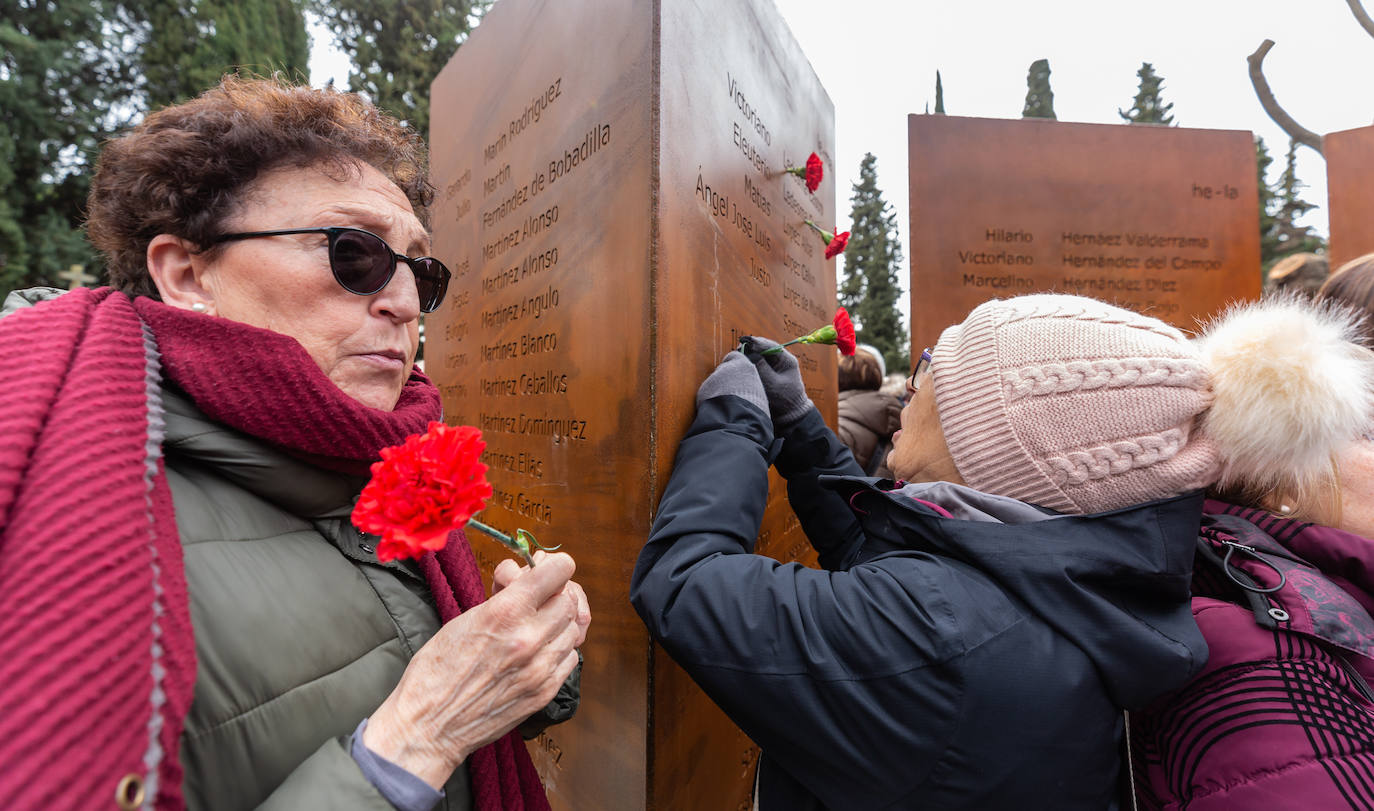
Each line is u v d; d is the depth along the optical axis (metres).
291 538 0.68
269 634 0.59
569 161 1.40
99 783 0.39
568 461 1.38
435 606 0.78
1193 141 3.44
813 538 1.39
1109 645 0.74
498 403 1.79
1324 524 0.98
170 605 0.49
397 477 0.50
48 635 0.40
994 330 0.92
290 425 0.63
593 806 1.30
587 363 1.31
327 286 0.74
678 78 1.19
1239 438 0.82
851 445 3.10
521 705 0.62
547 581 0.62
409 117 8.43
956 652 0.72
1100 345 0.85
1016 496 0.89
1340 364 0.85
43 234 5.08
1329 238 3.47
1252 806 0.69
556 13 1.47
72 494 0.45
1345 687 0.75
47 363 0.52
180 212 0.70
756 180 1.61
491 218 1.86
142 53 5.71
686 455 1.07
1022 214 3.40
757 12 1.64
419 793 0.56
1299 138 5.28
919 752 0.72
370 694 0.66
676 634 0.82
